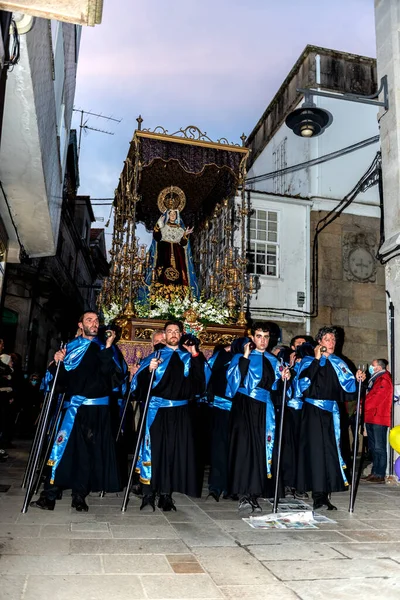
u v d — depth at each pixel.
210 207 12.07
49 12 3.03
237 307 10.94
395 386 7.44
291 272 13.29
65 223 19.75
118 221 11.46
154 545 3.86
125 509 5.02
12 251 10.70
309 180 13.79
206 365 5.63
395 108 8.03
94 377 5.04
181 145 9.98
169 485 4.99
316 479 5.23
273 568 3.43
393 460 7.31
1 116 4.06
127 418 7.24
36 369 18.70
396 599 2.95
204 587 3.07
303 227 13.53
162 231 10.80
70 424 4.96
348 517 5.00
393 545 4.02
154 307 9.95
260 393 5.47
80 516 4.70
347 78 14.59
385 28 8.39
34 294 17.27
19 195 8.43
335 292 13.35
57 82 7.75
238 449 5.23
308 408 5.53
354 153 14.20
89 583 3.06
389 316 7.77
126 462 6.29
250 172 17.89
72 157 19.25
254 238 13.25
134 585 3.06
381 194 9.61
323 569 3.42
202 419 6.92
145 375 5.38
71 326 24.00
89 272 28.25
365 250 13.70
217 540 4.05
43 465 5.92
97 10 3.06
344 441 7.58
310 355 5.88
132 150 10.17
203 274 12.13
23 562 3.36
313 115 8.15
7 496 5.53
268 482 5.31
